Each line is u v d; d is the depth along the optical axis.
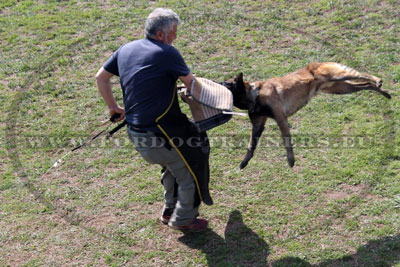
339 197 4.32
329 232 3.94
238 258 3.80
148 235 4.12
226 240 4.00
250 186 4.59
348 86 4.31
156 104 3.44
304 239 3.91
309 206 4.27
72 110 6.00
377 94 5.61
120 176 4.88
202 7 8.33
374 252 3.65
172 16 3.44
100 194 4.65
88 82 6.56
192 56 6.86
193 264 3.79
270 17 7.75
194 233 4.10
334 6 7.77
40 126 5.72
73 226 4.25
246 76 6.25
